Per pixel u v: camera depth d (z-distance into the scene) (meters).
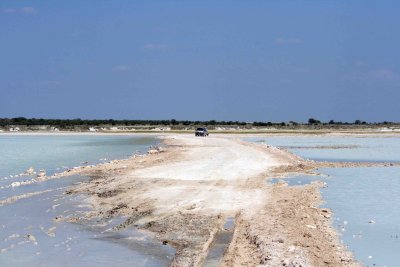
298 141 89.44
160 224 20.58
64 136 119.75
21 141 92.62
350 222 21.86
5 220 21.80
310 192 28.89
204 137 96.56
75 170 38.62
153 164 42.09
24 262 16.22
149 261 16.27
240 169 38.47
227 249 16.97
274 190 28.91
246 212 22.41
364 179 35.56
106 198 26.44
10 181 33.88
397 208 24.86
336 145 77.00
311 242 17.84
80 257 16.72
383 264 16.36
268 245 16.91
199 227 19.92
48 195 27.75
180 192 27.62
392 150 65.81
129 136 113.31
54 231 19.95
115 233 19.58
